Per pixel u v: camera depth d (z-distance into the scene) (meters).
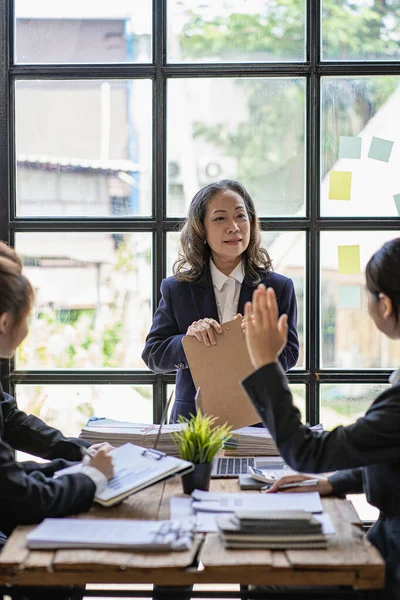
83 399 3.05
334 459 1.73
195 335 2.39
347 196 2.99
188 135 3.00
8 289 1.86
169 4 2.97
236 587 3.03
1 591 1.81
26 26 2.99
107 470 1.93
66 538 1.63
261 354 1.80
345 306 3.02
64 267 3.03
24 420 2.32
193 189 3.01
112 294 3.04
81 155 3.02
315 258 2.99
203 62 2.99
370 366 3.04
